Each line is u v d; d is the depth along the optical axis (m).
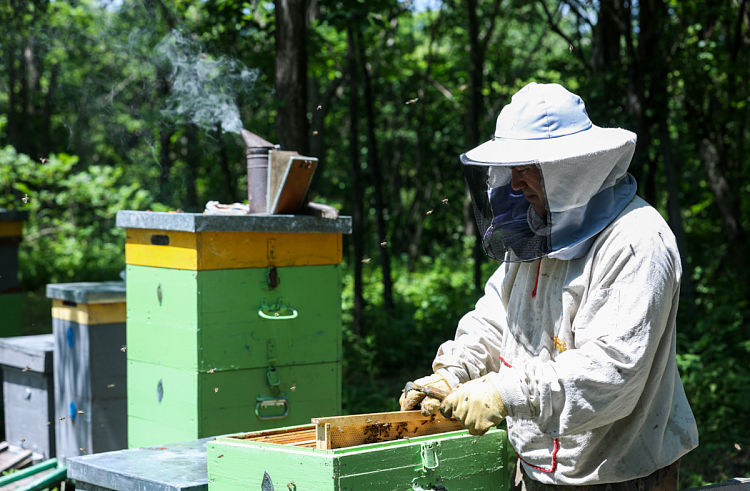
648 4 6.71
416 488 1.56
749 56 7.30
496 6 10.52
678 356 5.48
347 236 16.12
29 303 10.58
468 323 1.91
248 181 2.94
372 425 1.63
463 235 18.17
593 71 7.48
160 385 2.68
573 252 1.56
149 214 2.64
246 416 2.65
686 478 3.97
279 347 2.72
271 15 6.96
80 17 13.20
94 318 3.31
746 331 6.47
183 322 2.57
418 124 16.28
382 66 9.80
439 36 12.86
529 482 1.76
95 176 12.85
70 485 2.98
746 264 7.50
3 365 3.89
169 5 9.23
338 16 5.52
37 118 17.09
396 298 8.99
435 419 1.76
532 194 1.57
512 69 14.62
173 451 2.09
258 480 1.54
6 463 3.55
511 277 1.79
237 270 2.61
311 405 2.81
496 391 1.46
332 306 2.86
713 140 7.86
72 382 3.45
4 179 11.80
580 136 1.53
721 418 4.75
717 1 7.20
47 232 14.15
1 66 14.72
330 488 1.42
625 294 1.46
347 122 15.83
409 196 20.12
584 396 1.42
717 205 7.59
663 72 7.05
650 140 7.14
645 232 1.49
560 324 1.61
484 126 11.25
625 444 1.57
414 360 6.76
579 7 7.95
